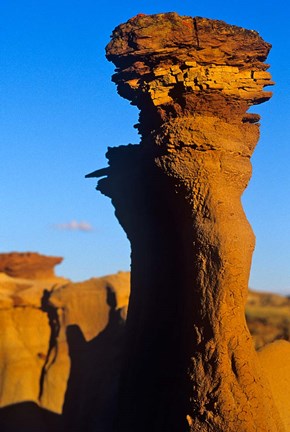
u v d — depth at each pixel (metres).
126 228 23.47
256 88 19.53
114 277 51.94
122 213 23.55
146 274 22.02
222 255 18.12
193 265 18.53
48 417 50.78
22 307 54.88
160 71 19.56
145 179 20.75
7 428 51.59
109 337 49.34
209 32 19.52
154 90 19.45
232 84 19.16
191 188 18.69
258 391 17.83
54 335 53.09
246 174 19.05
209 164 18.64
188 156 18.69
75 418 47.78
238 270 18.16
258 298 46.94
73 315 51.69
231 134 18.94
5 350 53.69
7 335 54.03
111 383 40.66
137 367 21.42
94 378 47.91
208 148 18.64
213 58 19.48
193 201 18.64
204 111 19.02
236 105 19.27
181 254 19.98
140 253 22.58
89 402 46.03
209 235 18.31
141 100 20.44
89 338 50.66
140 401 21.05
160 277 21.27
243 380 17.73
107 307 50.62
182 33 19.48
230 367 17.88
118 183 23.56
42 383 52.09
